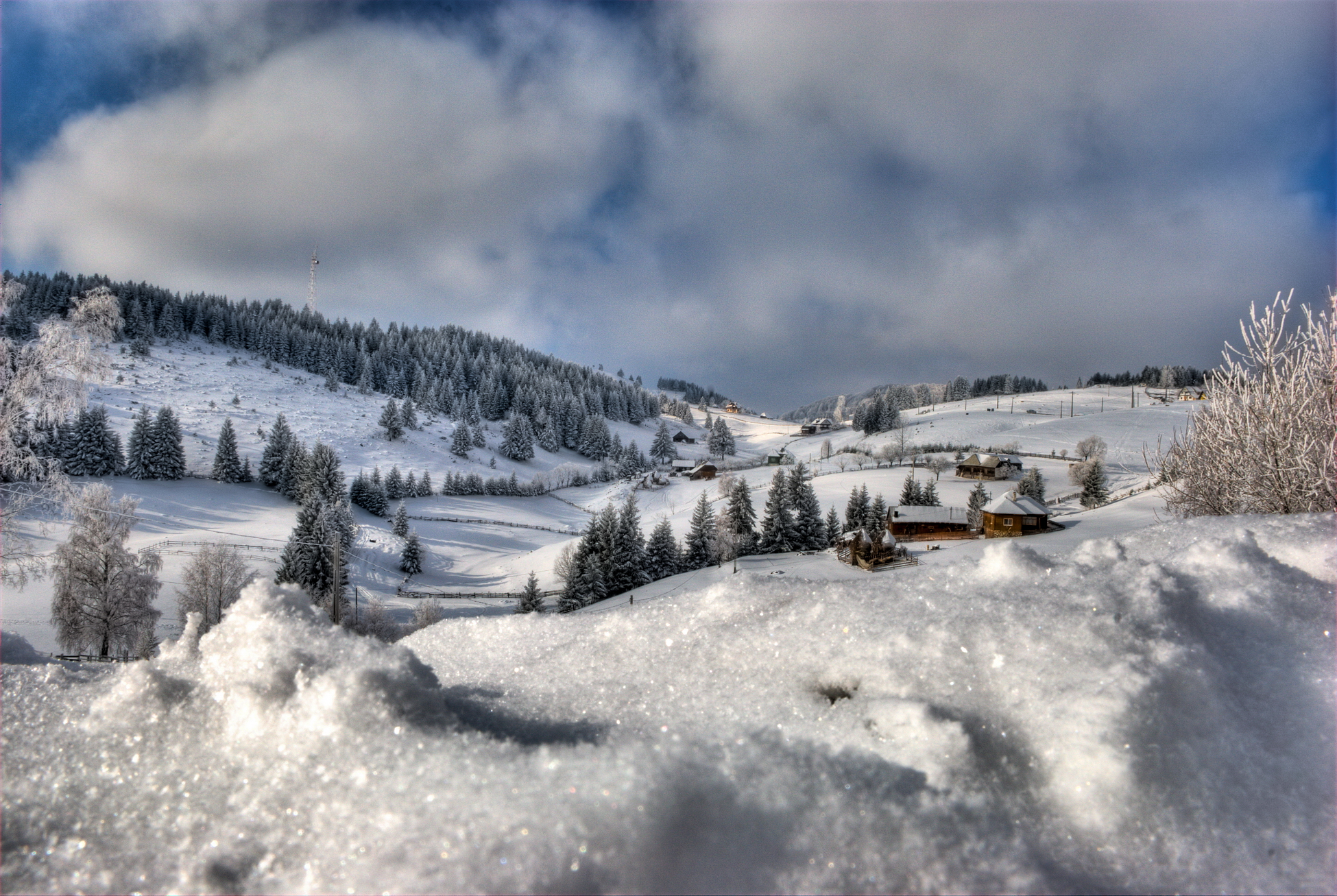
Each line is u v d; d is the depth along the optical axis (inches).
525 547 2293.3
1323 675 56.1
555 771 44.8
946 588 73.8
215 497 2241.6
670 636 76.5
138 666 79.7
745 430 6653.5
